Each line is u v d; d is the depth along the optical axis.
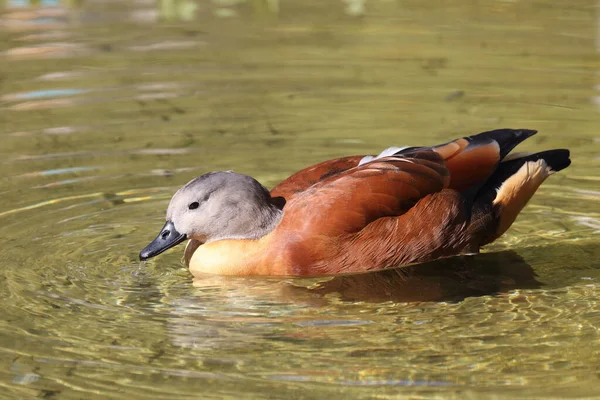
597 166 13.92
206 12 22.06
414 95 16.70
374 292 10.73
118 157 14.28
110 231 12.18
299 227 11.04
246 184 11.27
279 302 10.47
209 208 11.23
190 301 10.46
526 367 8.86
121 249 11.76
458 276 11.13
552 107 16.02
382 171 11.19
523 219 12.62
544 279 11.00
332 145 14.64
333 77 17.62
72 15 21.64
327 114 15.91
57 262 11.34
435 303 10.42
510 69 17.89
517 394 8.38
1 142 14.70
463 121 15.45
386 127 15.29
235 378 8.70
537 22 21.05
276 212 11.34
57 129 15.24
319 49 19.23
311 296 10.63
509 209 11.67
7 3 22.64
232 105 16.34
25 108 16.11
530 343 9.34
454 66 18.12
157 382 8.63
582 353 9.12
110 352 9.22
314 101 16.50
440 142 14.60
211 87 17.17
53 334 9.58
